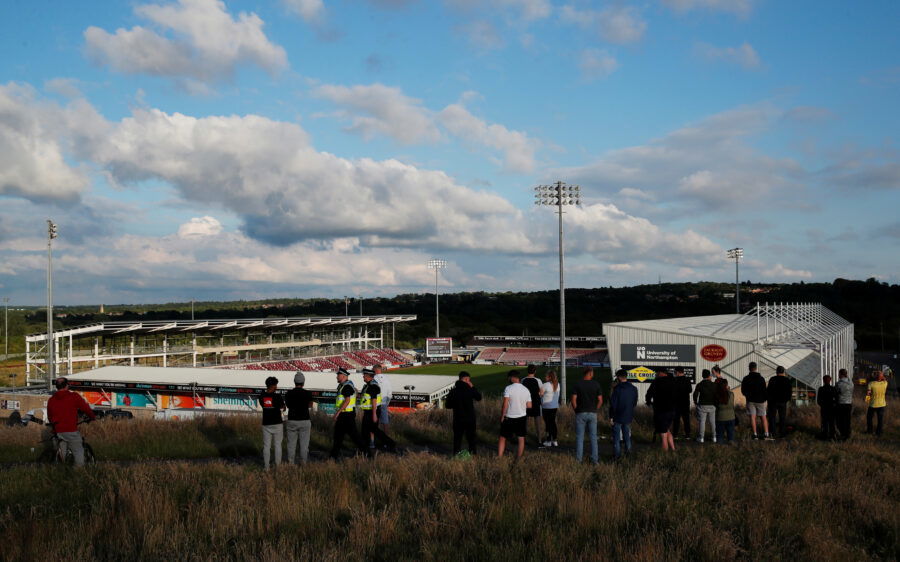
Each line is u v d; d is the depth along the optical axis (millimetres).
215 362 88000
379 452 14086
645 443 16094
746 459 12195
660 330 39875
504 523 7926
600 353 119000
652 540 7180
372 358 113875
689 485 9773
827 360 39219
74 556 6777
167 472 10398
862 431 18031
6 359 97062
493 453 14188
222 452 14969
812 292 165500
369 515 7949
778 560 7023
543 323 157125
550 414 15469
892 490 10336
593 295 189500
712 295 178375
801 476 10984
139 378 45938
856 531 8461
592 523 7887
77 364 81812
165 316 187250
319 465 11219
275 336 108188
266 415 12203
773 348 38312
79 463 11992
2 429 18859
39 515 8125
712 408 15523
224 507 8344
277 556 6598
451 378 45188
